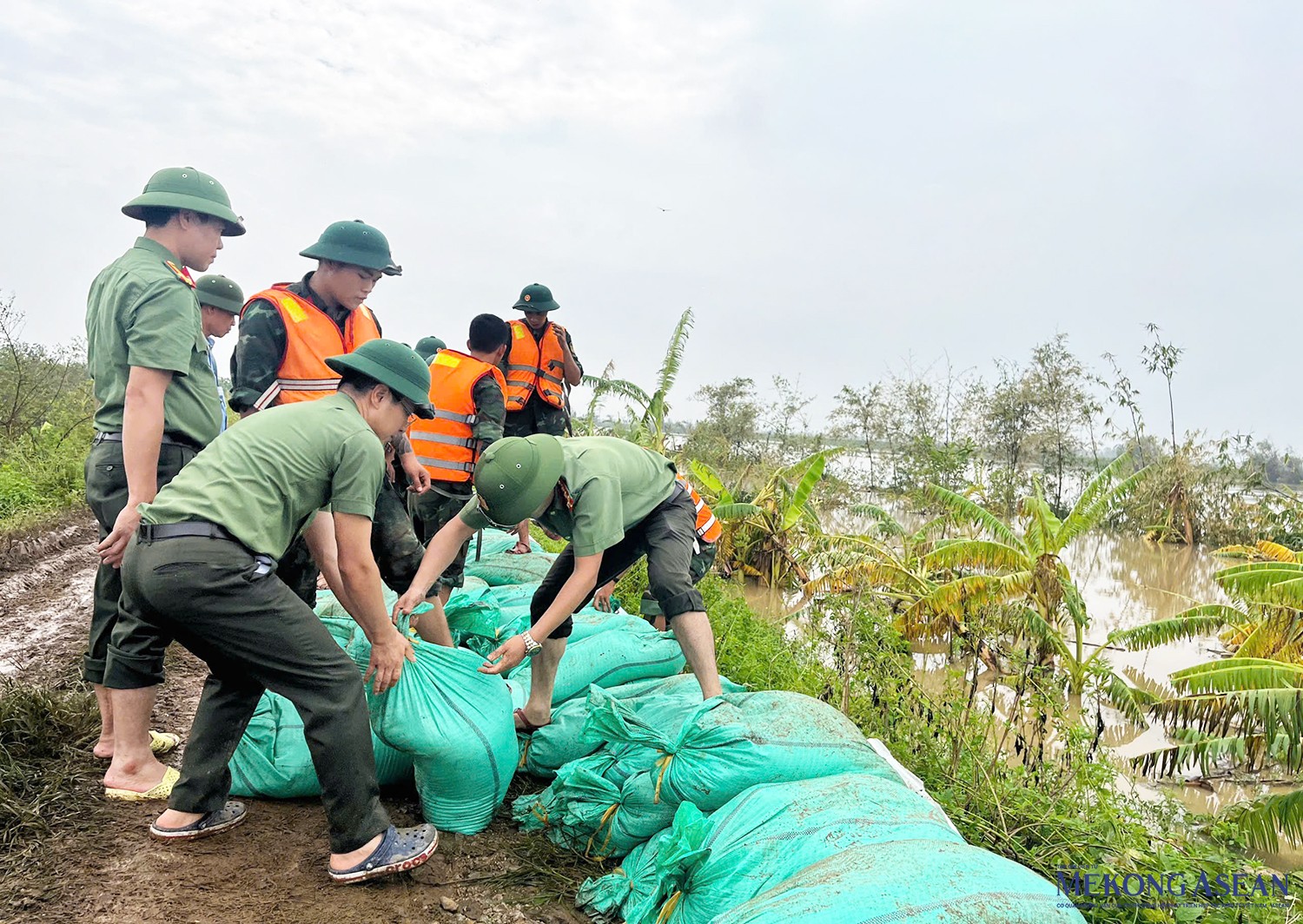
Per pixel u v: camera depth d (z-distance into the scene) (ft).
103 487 9.44
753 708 9.52
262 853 8.69
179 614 7.57
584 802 9.44
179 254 9.67
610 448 10.76
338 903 8.01
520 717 11.19
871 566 30.94
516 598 15.43
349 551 8.27
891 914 6.05
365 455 8.27
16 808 8.64
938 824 7.88
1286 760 17.93
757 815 7.91
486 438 13.80
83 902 7.57
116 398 9.30
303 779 9.62
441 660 9.51
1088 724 22.95
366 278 11.10
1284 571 23.35
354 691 8.19
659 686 11.67
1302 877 11.46
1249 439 64.85
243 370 10.62
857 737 9.32
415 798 10.32
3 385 45.57
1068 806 11.69
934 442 70.49
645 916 7.81
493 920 8.14
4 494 33.40
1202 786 19.01
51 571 24.93
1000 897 6.27
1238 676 19.04
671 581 10.57
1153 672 28.12
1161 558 59.62
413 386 8.76
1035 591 28.25
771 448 80.74
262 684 8.17
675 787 8.71
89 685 13.09
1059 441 75.56
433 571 9.97
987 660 21.56
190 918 7.52
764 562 37.42
